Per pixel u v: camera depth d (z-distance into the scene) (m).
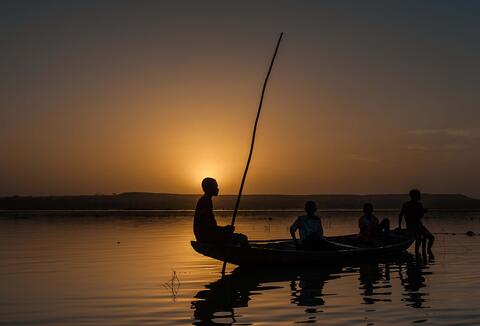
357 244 18.45
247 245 14.35
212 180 13.98
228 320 8.38
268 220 43.50
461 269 13.80
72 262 15.59
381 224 18.36
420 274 13.00
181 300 9.99
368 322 8.08
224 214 61.53
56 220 43.81
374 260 16.19
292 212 72.06
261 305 9.49
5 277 12.80
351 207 115.12
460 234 26.58
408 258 16.59
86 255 17.39
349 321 8.16
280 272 13.78
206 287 11.41
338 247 15.68
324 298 10.07
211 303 9.70
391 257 16.94
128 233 27.78
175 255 17.38
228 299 10.05
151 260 16.06
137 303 9.72
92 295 10.50
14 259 16.31
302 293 10.63
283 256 14.37
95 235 26.33
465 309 8.86
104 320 8.45
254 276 13.02
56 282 12.05
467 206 113.62
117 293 10.70
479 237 24.62
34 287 11.41
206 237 13.70
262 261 14.10
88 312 9.01
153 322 8.31
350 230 29.11
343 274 13.29
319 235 15.67
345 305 9.37
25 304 9.66
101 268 14.35
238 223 38.00
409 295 10.20
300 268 14.52
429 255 17.34
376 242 18.25
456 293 10.33
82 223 38.69
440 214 59.53
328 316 8.54
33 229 31.20
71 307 9.41
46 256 17.11
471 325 7.82
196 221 13.87
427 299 9.77
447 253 17.88
